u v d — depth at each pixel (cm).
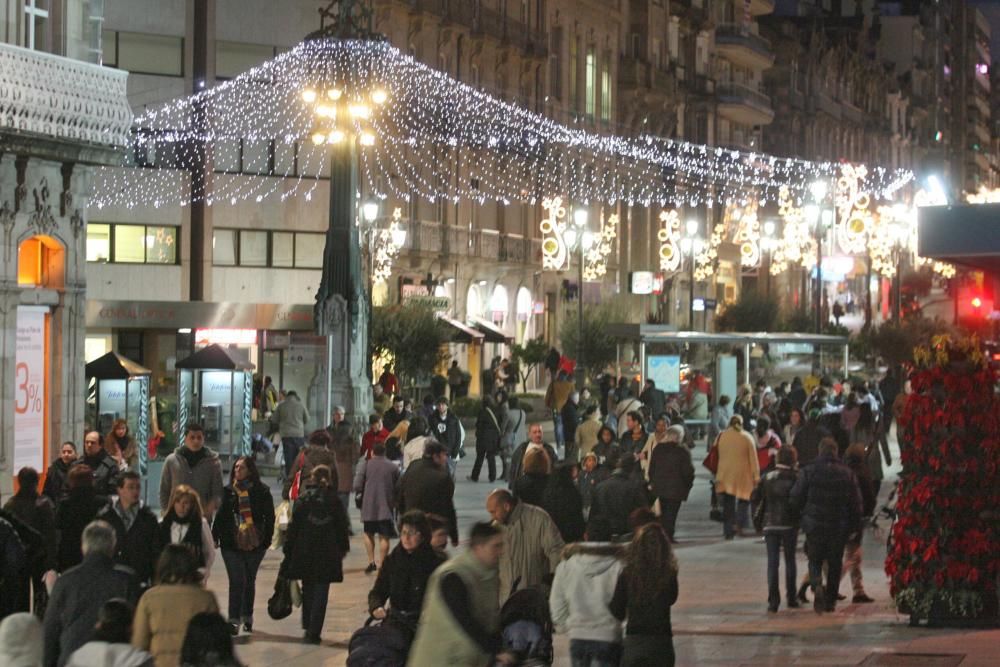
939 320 8512
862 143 14688
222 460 4022
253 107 6394
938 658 1741
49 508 1891
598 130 8838
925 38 17850
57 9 3603
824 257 10175
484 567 1188
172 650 1300
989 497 2052
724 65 11131
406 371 5875
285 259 6519
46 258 3603
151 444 3797
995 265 2422
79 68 3559
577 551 1408
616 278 9119
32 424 3512
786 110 12200
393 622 1362
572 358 7094
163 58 6231
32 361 3522
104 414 3531
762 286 11419
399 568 1520
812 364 6103
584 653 1394
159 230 6272
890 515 2873
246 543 2003
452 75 7225
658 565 1365
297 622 2145
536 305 8094
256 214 6444
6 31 3438
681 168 9769
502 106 7425
